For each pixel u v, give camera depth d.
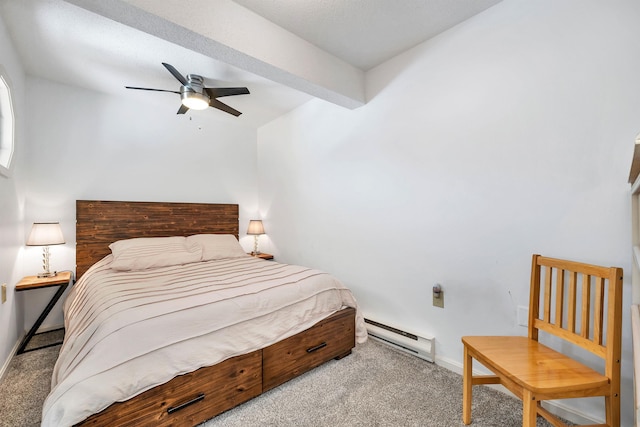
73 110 2.98
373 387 1.89
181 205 3.62
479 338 1.60
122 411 1.28
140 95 3.22
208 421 1.57
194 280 2.14
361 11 1.93
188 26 1.61
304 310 2.04
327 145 3.17
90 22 1.98
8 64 2.07
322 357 2.12
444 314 2.18
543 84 1.70
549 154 1.68
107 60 2.46
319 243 3.28
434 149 2.22
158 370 1.39
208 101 2.76
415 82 2.34
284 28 2.07
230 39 1.79
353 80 2.60
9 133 2.16
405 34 2.18
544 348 1.48
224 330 1.64
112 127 3.21
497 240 1.89
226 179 4.09
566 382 1.17
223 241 3.48
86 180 3.05
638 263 1.09
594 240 1.53
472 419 1.59
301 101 3.40
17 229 2.41
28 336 2.46
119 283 2.06
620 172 1.45
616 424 1.20
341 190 3.01
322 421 1.58
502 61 1.86
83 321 1.64
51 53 2.37
